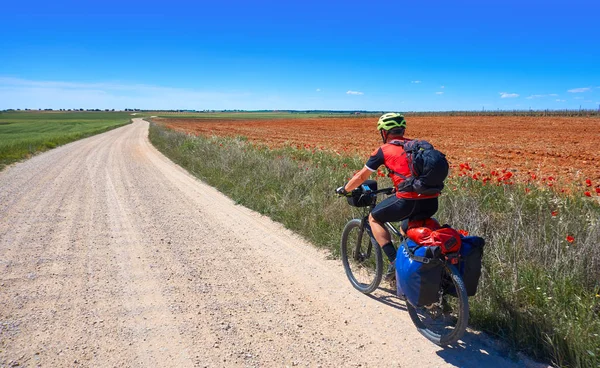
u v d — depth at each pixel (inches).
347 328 147.7
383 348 135.1
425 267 127.0
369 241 185.9
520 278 155.8
